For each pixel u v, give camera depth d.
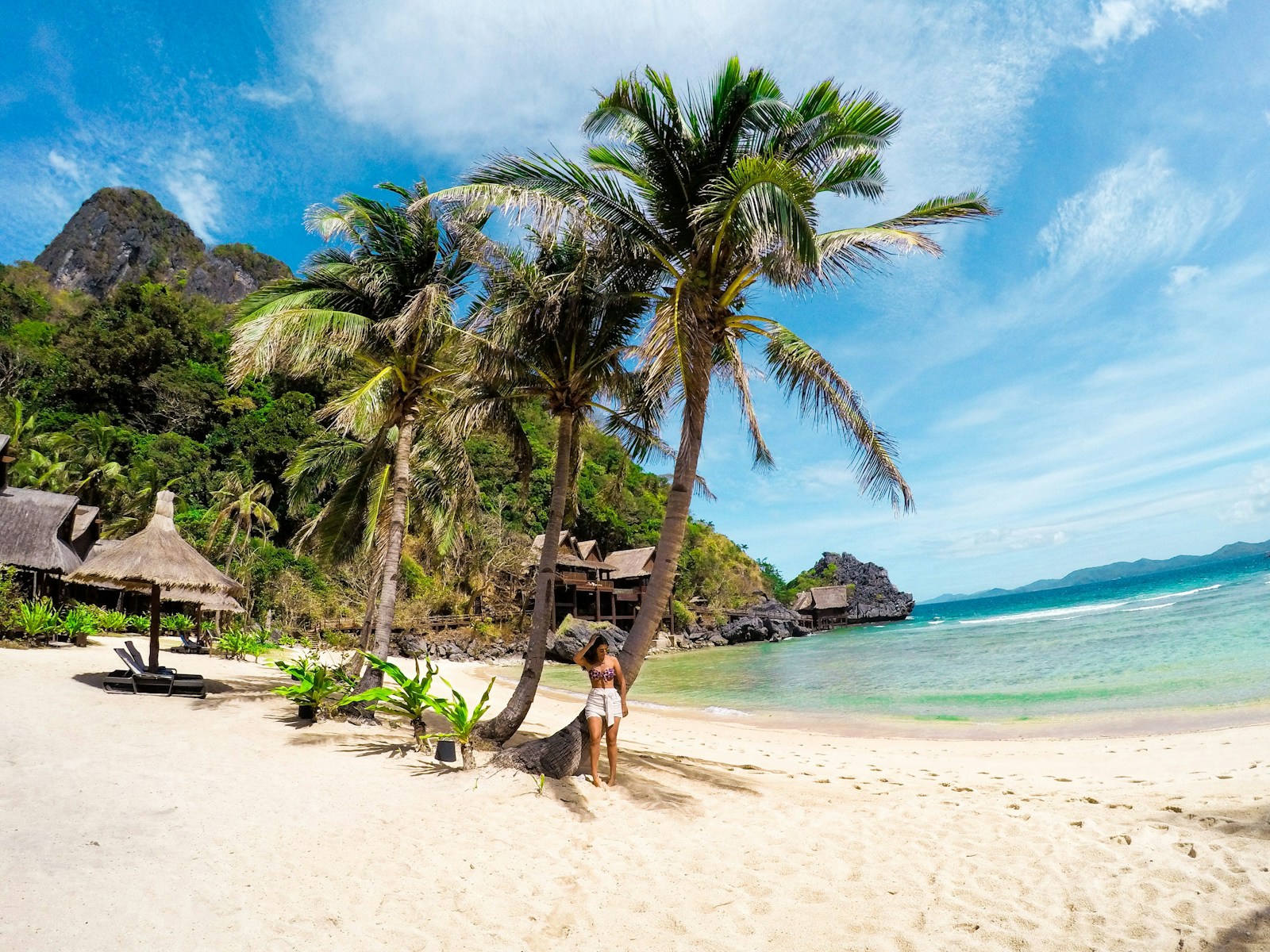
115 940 3.23
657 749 10.37
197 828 4.80
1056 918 4.08
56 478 32.47
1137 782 7.80
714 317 8.37
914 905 4.26
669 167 8.30
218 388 50.00
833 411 8.48
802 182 7.22
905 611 107.62
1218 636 26.77
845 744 12.20
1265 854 4.91
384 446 12.50
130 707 9.17
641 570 55.00
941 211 8.47
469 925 3.85
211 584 11.07
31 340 55.69
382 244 10.70
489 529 42.97
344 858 4.62
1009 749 11.23
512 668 36.66
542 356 8.99
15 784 5.26
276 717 9.43
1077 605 92.62
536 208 7.54
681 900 4.32
